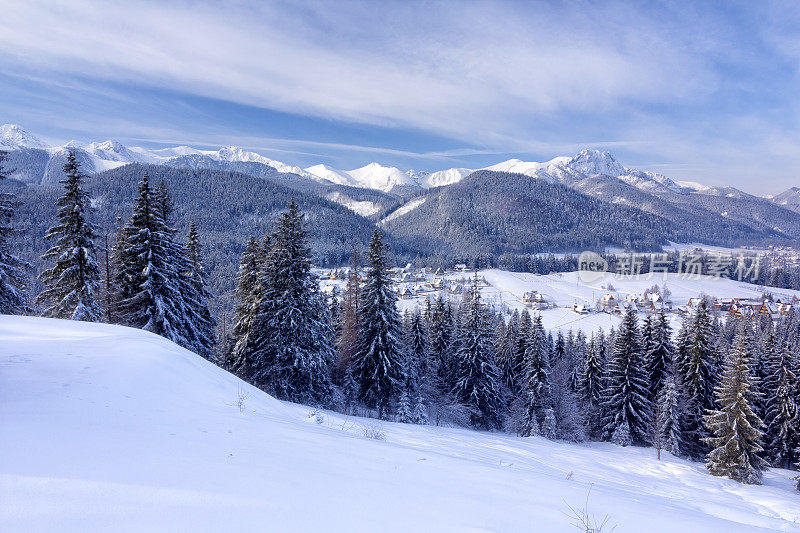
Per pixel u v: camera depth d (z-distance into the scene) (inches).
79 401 241.3
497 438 987.3
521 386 1593.3
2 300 777.6
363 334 1161.4
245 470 177.5
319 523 138.7
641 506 235.6
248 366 1079.6
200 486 152.6
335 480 185.3
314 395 1011.9
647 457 1136.2
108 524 117.4
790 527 339.0
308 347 989.2
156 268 832.3
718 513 360.8
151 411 254.5
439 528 149.8
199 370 408.2
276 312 947.3
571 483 281.3
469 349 1425.9
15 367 291.9
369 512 154.7
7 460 148.7
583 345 2202.3
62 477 142.4
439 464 257.0
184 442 205.9
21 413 204.7
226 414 295.1
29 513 116.6
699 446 1299.2
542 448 900.0
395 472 218.8
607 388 1480.1
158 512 128.5
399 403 1132.5
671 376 1365.7
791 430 1250.0
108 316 948.6
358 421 634.2
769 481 1043.9
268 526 130.8
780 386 1286.9
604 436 1429.6
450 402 1437.0
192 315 920.9
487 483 227.3
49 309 812.6
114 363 331.0
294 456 215.0
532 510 187.6
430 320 1887.3
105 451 173.2
